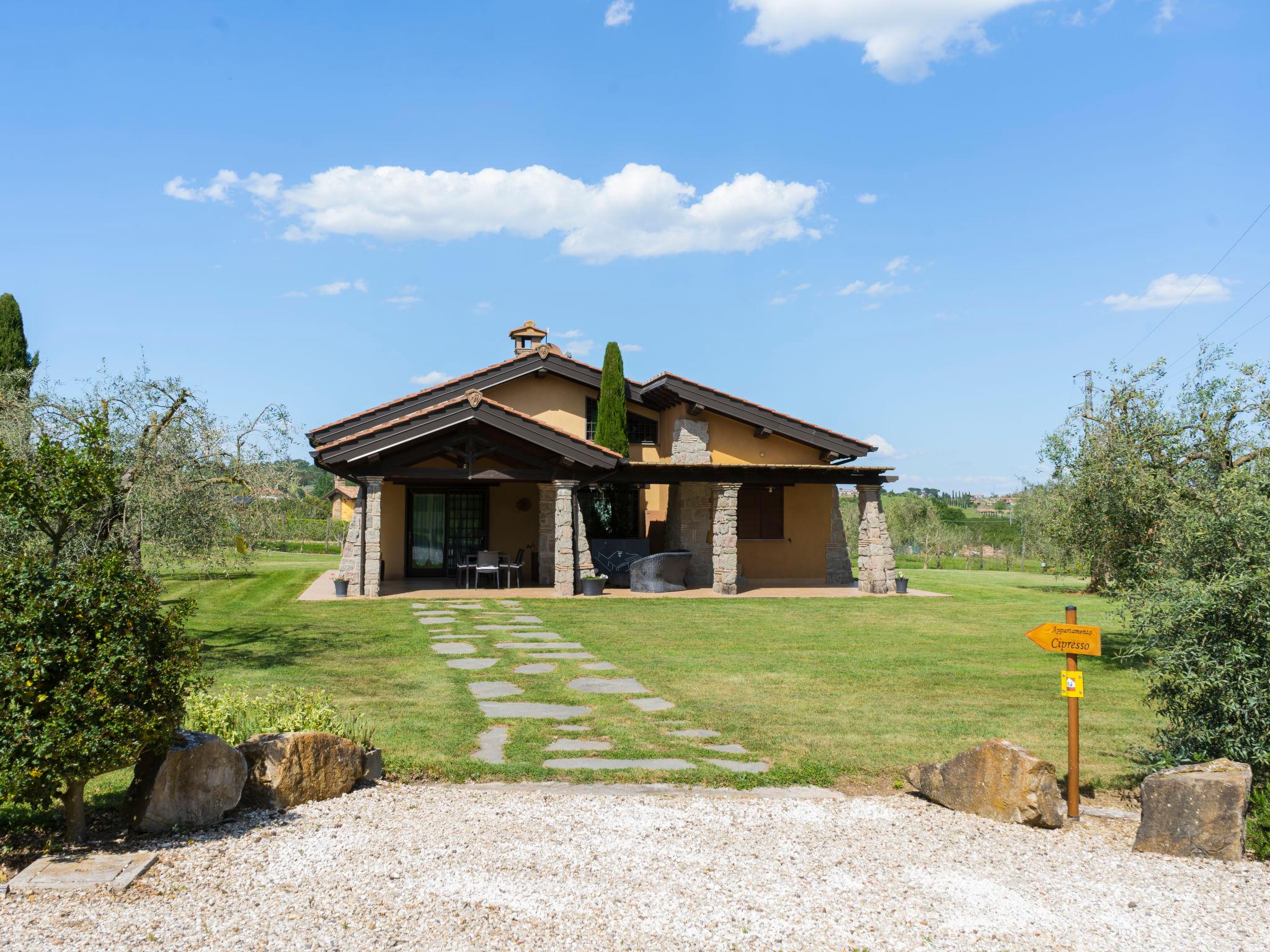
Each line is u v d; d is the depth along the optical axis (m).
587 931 4.30
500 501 23.67
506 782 6.86
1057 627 6.59
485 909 4.49
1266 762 6.22
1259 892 5.04
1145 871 5.35
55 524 9.05
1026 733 8.83
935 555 46.78
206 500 11.72
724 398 22.72
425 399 21.42
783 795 6.71
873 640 14.66
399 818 5.82
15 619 4.77
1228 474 7.14
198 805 5.53
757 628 15.73
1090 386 12.46
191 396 11.52
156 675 5.16
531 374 23.19
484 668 11.59
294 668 11.27
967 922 4.55
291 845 5.28
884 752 7.97
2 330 24.38
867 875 5.12
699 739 8.29
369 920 4.34
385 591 20.27
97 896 4.50
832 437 23.36
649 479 20.69
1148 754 7.19
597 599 19.42
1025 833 6.02
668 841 5.56
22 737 4.67
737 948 4.18
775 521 24.72
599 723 8.78
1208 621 6.62
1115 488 11.39
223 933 4.16
